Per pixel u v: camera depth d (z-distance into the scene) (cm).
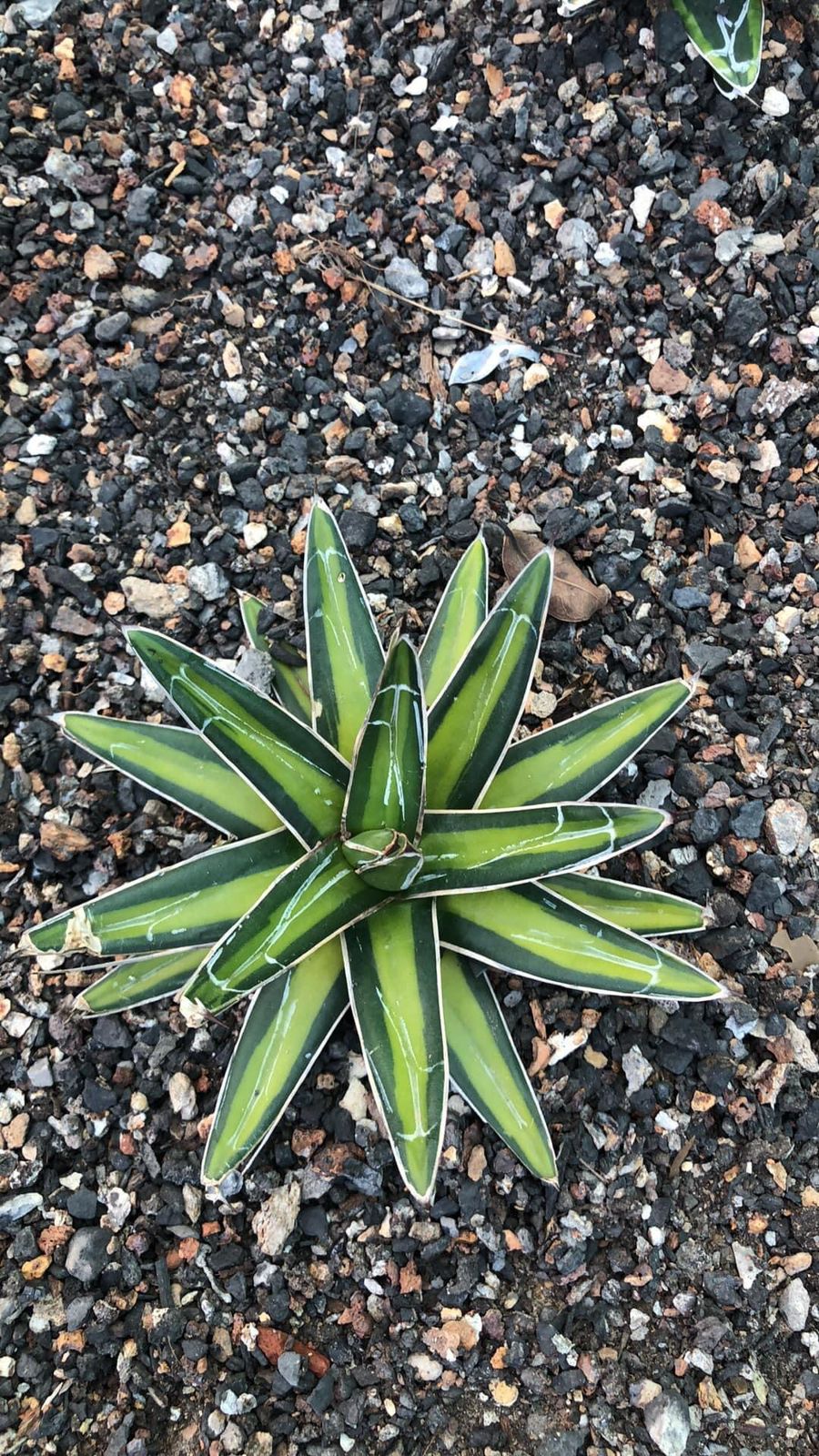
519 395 64
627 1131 54
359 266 65
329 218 66
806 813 58
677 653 60
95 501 61
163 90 68
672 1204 53
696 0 63
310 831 46
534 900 48
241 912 46
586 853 45
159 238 66
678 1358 51
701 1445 50
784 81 68
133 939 45
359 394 64
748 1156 54
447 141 67
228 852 47
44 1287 51
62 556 60
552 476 62
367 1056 44
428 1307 51
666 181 66
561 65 67
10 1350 50
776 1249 53
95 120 68
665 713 49
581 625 61
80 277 65
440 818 45
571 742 49
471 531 61
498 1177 52
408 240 66
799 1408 51
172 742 49
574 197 66
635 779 58
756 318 64
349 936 46
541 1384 50
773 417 64
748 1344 52
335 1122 53
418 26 69
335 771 46
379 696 42
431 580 60
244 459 62
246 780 45
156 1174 52
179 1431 50
